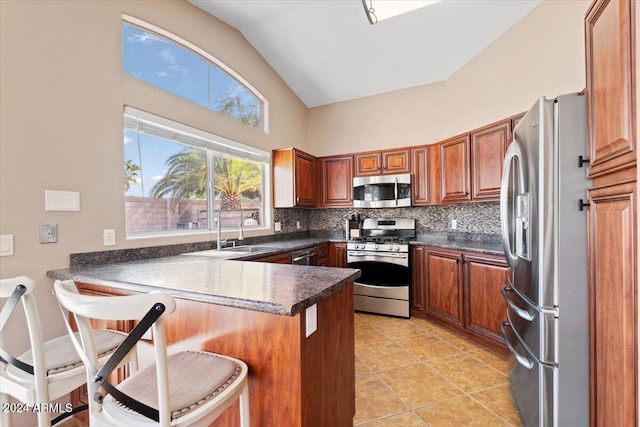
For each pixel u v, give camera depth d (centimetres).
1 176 147
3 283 101
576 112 128
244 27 304
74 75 174
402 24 289
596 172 115
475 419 164
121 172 199
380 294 338
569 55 214
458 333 280
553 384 131
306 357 107
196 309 123
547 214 132
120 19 200
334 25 298
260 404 110
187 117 251
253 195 346
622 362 97
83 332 93
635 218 89
